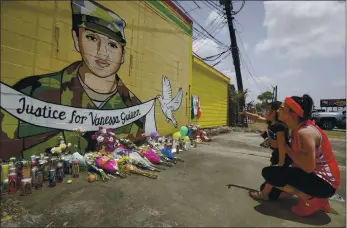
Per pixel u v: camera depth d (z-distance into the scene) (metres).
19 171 3.33
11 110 3.54
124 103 5.84
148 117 6.80
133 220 2.59
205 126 11.65
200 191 3.54
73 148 4.54
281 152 2.90
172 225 2.50
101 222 2.53
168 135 7.88
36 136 3.89
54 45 4.12
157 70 7.17
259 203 3.15
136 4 6.14
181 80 8.73
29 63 3.75
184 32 8.85
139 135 6.43
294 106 2.69
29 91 3.77
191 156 6.07
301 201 2.85
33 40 3.79
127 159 4.51
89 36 4.80
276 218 2.73
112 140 4.85
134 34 6.09
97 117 5.08
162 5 7.33
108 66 5.29
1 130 3.44
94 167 4.09
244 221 2.64
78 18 4.55
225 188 3.71
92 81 4.92
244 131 14.01
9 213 2.66
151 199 3.17
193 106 10.05
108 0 5.21
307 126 2.68
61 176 3.69
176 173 4.45
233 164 5.30
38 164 3.54
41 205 2.88
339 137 13.23
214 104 12.91
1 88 3.42
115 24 5.42
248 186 3.83
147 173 4.27
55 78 4.16
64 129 4.36
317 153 2.64
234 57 15.95
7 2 3.45
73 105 4.52
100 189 3.46
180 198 3.24
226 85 15.02
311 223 2.63
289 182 2.78
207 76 11.75
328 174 2.62
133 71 6.11
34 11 3.80
